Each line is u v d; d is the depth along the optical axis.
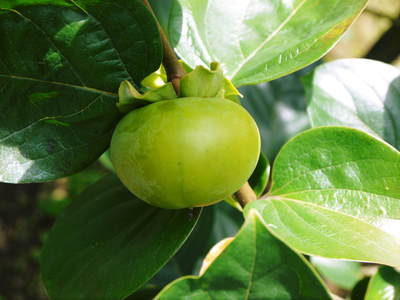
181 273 0.29
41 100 0.18
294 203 0.19
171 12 0.20
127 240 0.20
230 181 0.16
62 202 0.64
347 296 0.42
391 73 0.23
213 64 0.16
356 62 0.24
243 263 0.13
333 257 0.16
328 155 0.19
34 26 0.17
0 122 0.18
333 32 0.19
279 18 0.20
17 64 0.17
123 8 0.17
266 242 0.13
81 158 0.19
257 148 0.16
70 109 0.18
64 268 0.21
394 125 0.23
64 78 0.18
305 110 0.36
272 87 0.36
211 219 0.29
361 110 0.23
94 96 0.18
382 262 0.15
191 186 0.15
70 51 0.17
